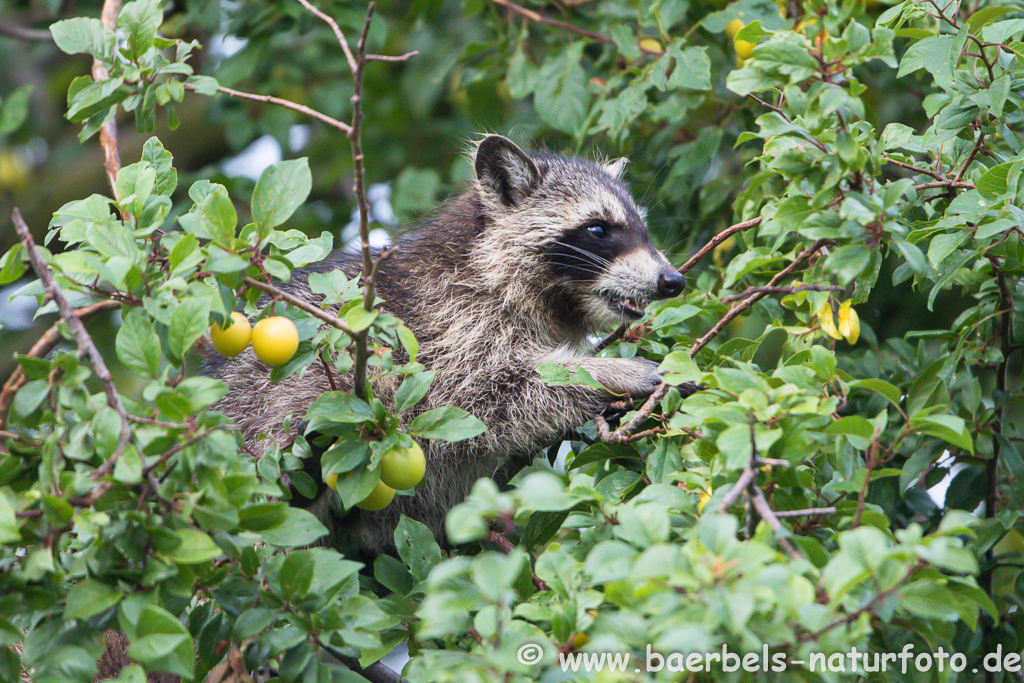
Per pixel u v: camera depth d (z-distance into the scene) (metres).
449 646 5.80
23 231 5.07
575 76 10.26
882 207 5.55
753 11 9.31
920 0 6.72
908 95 11.06
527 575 5.71
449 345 9.37
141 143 13.98
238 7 11.38
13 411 4.98
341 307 5.74
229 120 12.57
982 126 6.99
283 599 5.08
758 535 4.31
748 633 3.70
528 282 9.74
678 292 9.60
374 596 6.25
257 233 5.60
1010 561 7.30
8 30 10.80
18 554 4.98
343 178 14.30
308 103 13.68
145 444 4.63
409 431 5.91
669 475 5.87
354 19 10.59
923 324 10.51
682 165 10.16
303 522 5.16
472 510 3.98
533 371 9.13
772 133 5.71
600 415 8.19
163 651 4.33
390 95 14.22
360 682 5.43
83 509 4.63
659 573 3.77
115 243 5.27
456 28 14.88
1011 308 7.16
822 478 6.24
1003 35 6.46
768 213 6.57
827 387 5.70
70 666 4.69
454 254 9.80
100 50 6.78
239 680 5.25
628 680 3.97
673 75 9.40
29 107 14.12
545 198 9.98
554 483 4.10
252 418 8.86
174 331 4.95
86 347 4.80
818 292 6.62
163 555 4.64
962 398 7.77
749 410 4.81
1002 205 6.27
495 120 12.79
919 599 4.01
